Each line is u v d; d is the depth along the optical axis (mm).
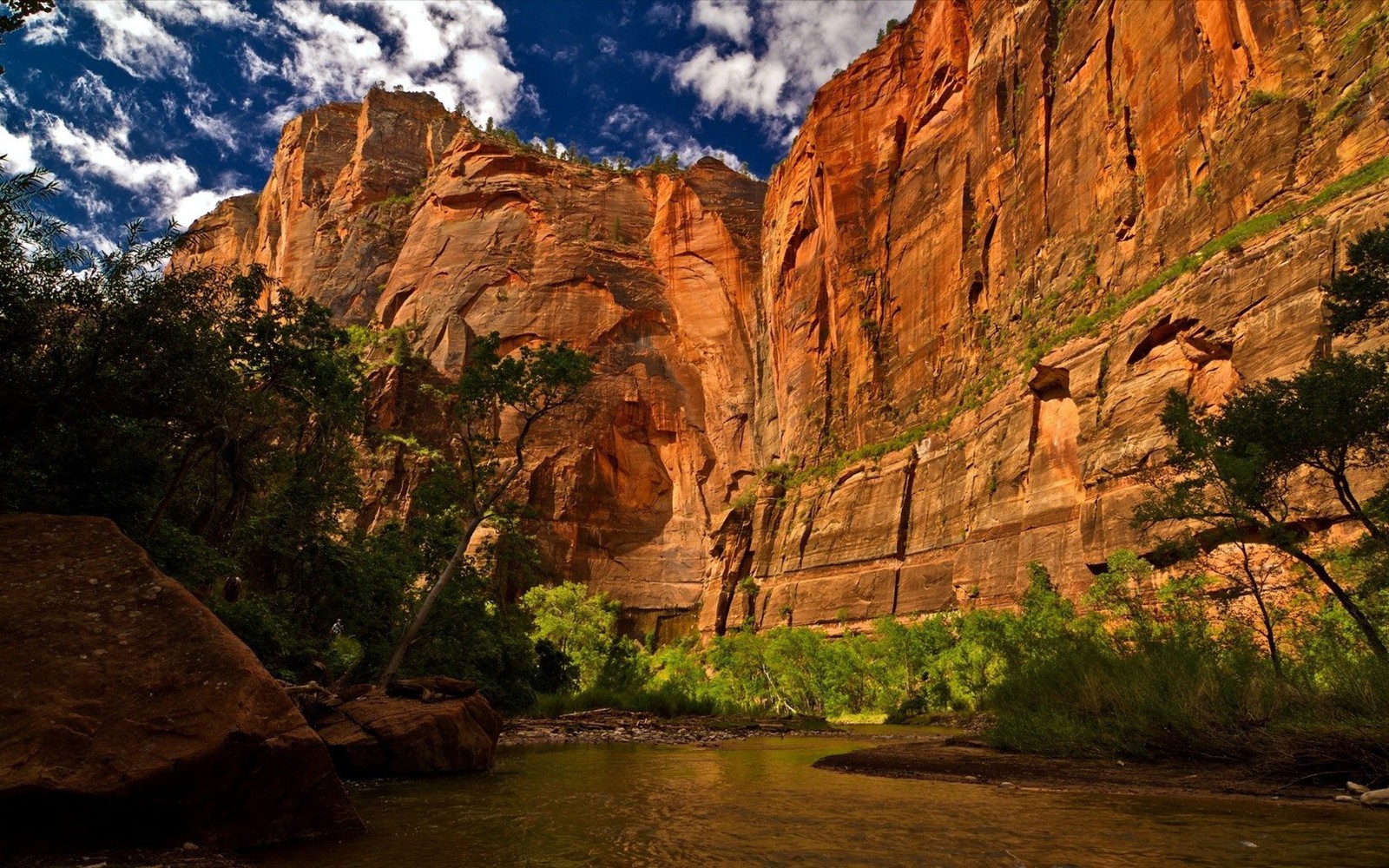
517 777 11672
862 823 7230
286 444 24906
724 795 9422
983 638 41750
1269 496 16750
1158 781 9922
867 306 87188
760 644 51156
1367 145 39500
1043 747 13727
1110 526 45344
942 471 67875
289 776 6395
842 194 92938
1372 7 42250
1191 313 43562
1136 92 57719
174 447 16031
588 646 61656
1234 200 46406
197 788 5898
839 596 73500
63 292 12961
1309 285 36969
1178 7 54219
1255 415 16359
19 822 5344
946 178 80812
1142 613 22844
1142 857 5504
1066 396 55125
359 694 13961
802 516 84188
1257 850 5676
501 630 31875
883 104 93625
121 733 5766
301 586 24016
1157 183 53969
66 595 6539
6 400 12422
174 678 6195
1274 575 26203
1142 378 46844
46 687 5809
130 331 13359
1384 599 17016
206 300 15344
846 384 88188
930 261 80438
